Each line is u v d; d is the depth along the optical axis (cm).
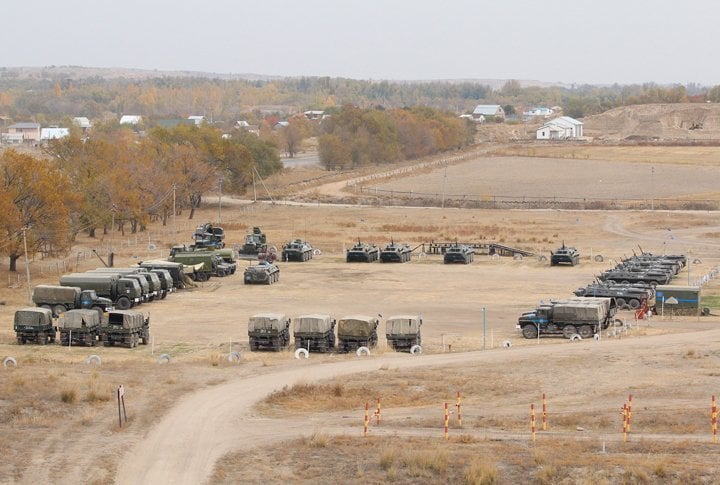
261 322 11106
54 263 18950
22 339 11594
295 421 7606
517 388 8719
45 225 17688
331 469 6266
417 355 10556
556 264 18738
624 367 9394
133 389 8650
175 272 16175
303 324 11081
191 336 12212
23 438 7012
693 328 12138
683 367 9319
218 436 7131
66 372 9331
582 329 11694
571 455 6356
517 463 6209
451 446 6662
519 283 16700
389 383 8962
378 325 12988
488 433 7138
